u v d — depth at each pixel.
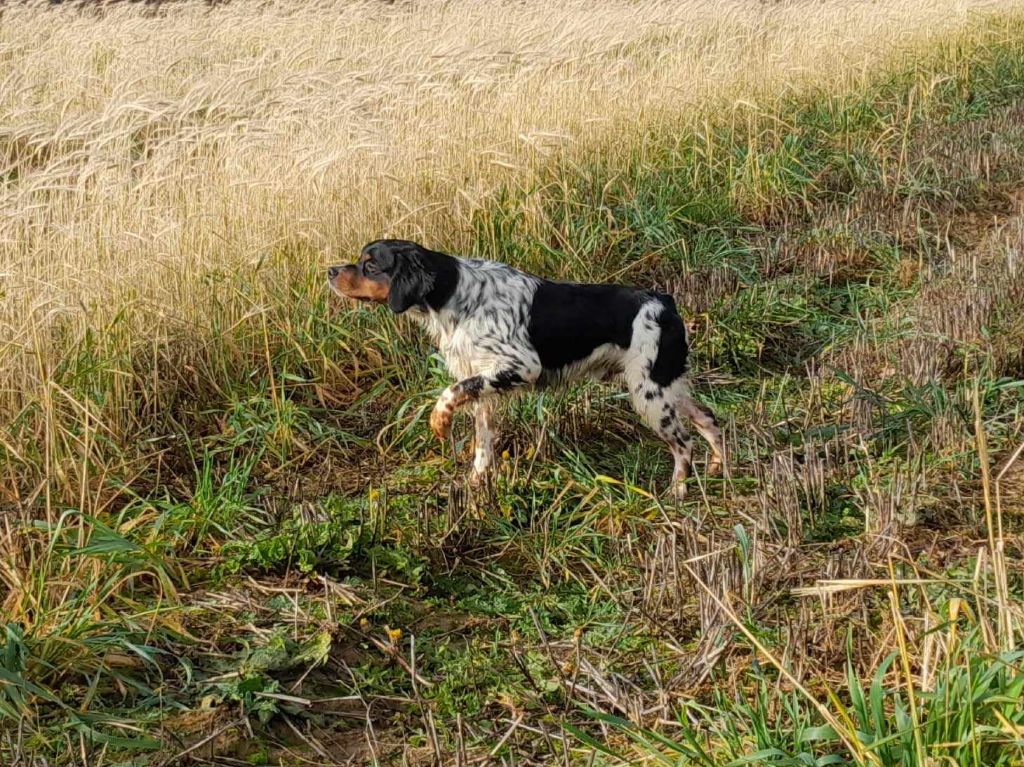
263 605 4.15
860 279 5.98
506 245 5.64
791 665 3.84
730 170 6.58
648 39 9.19
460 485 4.54
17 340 4.63
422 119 6.15
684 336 4.61
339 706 3.90
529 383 4.54
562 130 6.34
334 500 4.46
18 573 4.06
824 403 4.97
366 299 4.55
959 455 4.59
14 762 3.70
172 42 9.39
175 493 4.61
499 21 9.93
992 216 6.61
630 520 4.41
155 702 3.88
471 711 3.88
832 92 8.14
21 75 7.70
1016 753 3.48
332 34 9.77
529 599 4.20
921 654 3.82
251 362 5.13
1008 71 9.74
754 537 4.28
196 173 5.60
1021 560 4.16
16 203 5.02
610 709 3.86
